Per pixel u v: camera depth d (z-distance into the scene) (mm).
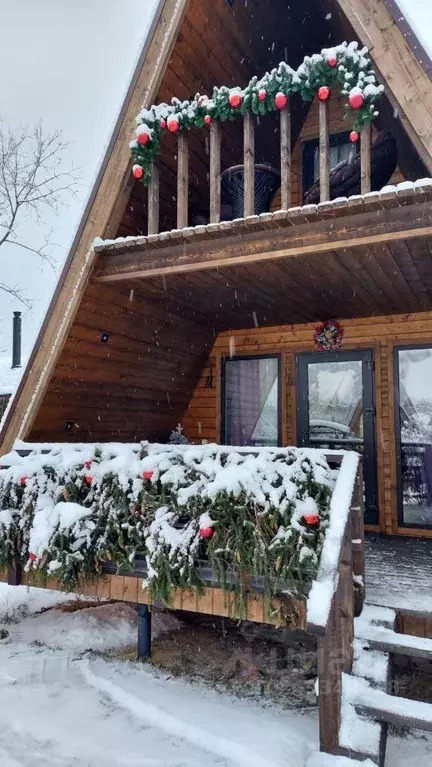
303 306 5430
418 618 3314
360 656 3029
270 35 5223
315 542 3057
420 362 5641
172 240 4164
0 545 4148
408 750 2945
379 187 4727
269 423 6410
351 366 5984
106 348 5117
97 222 4465
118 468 3801
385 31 3564
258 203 4949
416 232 3443
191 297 5039
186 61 4543
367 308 5527
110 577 3816
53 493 4090
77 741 2982
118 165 4406
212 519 3311
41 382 4777
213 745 2928
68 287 4574
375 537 5445
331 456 3363
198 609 3408
